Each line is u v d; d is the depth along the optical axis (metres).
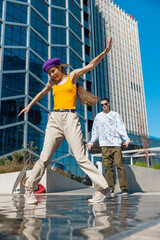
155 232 0.73
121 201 2.55
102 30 45.66
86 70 2.59
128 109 47.56
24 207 1.99
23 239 0.75
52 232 0.86
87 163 2.42
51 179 8.12
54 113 2.54
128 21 57.16
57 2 35.03
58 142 2.60
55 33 33.34
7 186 8.62
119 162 4.70
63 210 1.68
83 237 0.75
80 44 37.78
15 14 28.00
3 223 1.09
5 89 24.78
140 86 54.09
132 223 1.01
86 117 33.22
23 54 27.59
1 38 25.78
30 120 26.05
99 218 1.21
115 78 46.28
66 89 2.56
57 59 2.62
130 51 54.53
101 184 2.41
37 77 28.23
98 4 47.25
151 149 16.69
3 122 23.67
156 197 3.28
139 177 6.65
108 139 4.88
